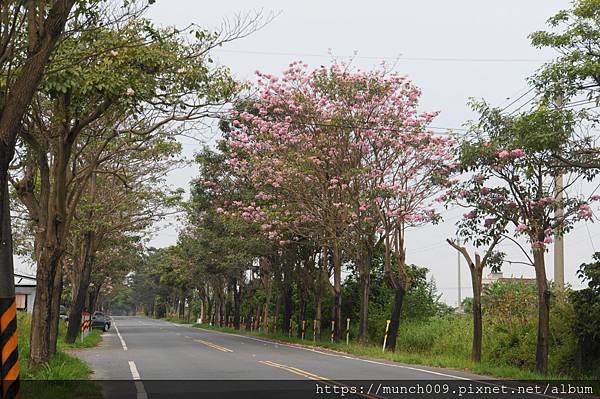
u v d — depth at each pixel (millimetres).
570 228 18938
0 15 9930
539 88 15984
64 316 59594
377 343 32781
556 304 21703
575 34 15242
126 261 53062
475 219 20000
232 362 21438
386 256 27141
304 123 28328
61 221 16672
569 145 17188
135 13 13273
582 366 20000
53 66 13875
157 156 29781
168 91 15875
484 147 18812
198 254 49312
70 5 9594
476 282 21953
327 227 29844
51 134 16859
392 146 27094
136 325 74312
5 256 10109
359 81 27406
